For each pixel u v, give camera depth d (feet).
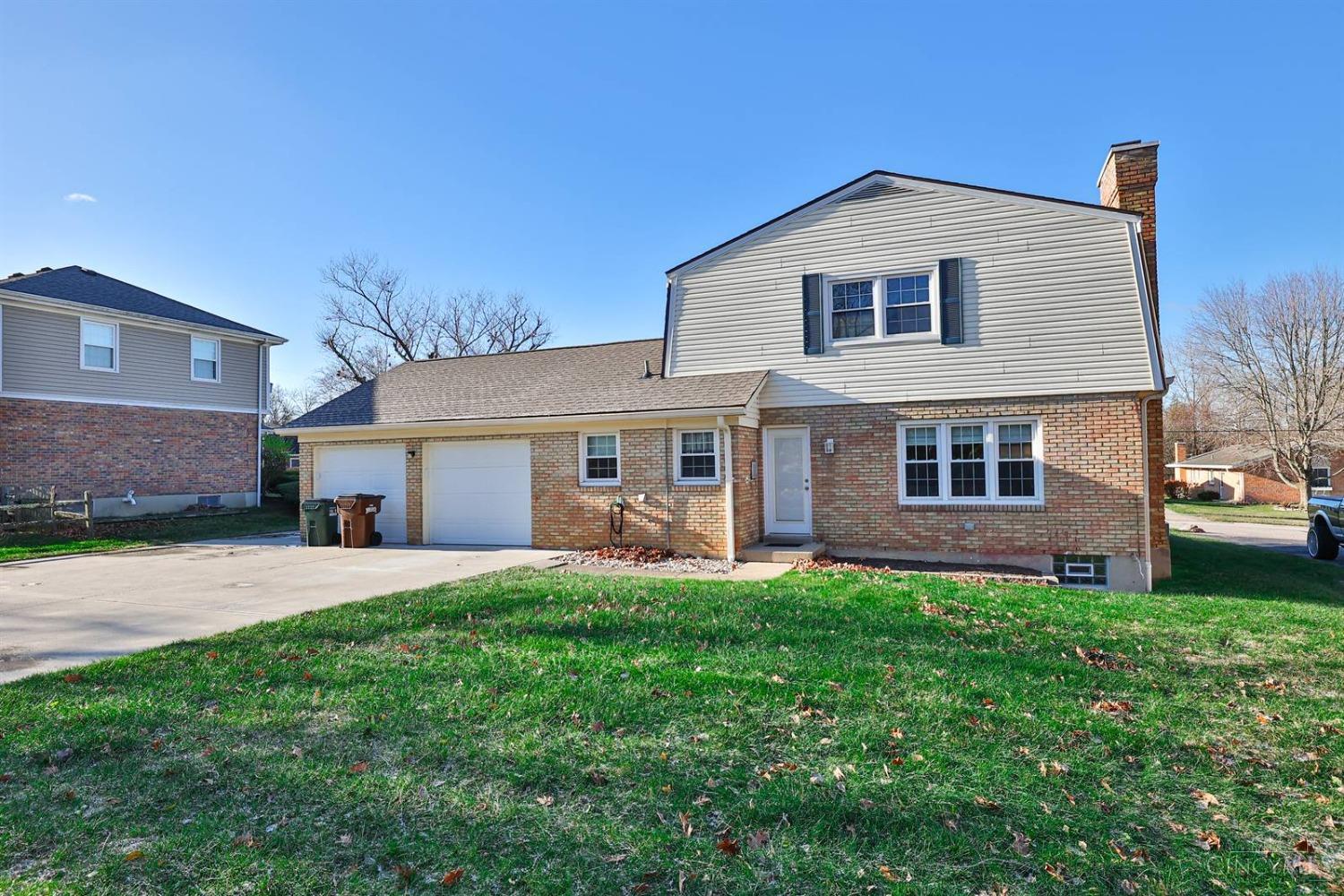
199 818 11.10
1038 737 13.96
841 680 17.22
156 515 67.15
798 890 9.27
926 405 42.04
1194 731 14.39
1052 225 40.09
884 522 42.86
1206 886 9.39
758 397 44.98
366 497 49.42
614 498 44.83
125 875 9.55
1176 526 92.53
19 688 17.35
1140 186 41.96
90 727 14.69
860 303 43.83
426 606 26.55
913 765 12.75
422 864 9.88
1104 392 38.91
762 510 45.55
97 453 63.67
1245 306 132.98
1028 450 40.47
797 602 26.71
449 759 13.19
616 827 10.79
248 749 13.61
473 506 49.24
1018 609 26.18
